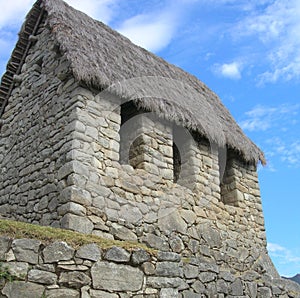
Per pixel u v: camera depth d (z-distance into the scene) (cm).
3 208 905
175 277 613
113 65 896
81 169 749
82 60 817
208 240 914
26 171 873
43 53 978
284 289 911
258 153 1113
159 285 591
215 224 950
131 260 576
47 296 498
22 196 856
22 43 1045
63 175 754
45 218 762
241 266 962
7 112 1046
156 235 818
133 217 793
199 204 933
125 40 1109
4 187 934
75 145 761
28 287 489
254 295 825
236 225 1005
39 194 805
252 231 1039
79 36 902
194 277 701
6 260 488
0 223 539
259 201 1098
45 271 507
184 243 862
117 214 770
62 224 709
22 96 1004
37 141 872
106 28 1083
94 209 739
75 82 820
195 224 905
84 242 562
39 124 888
